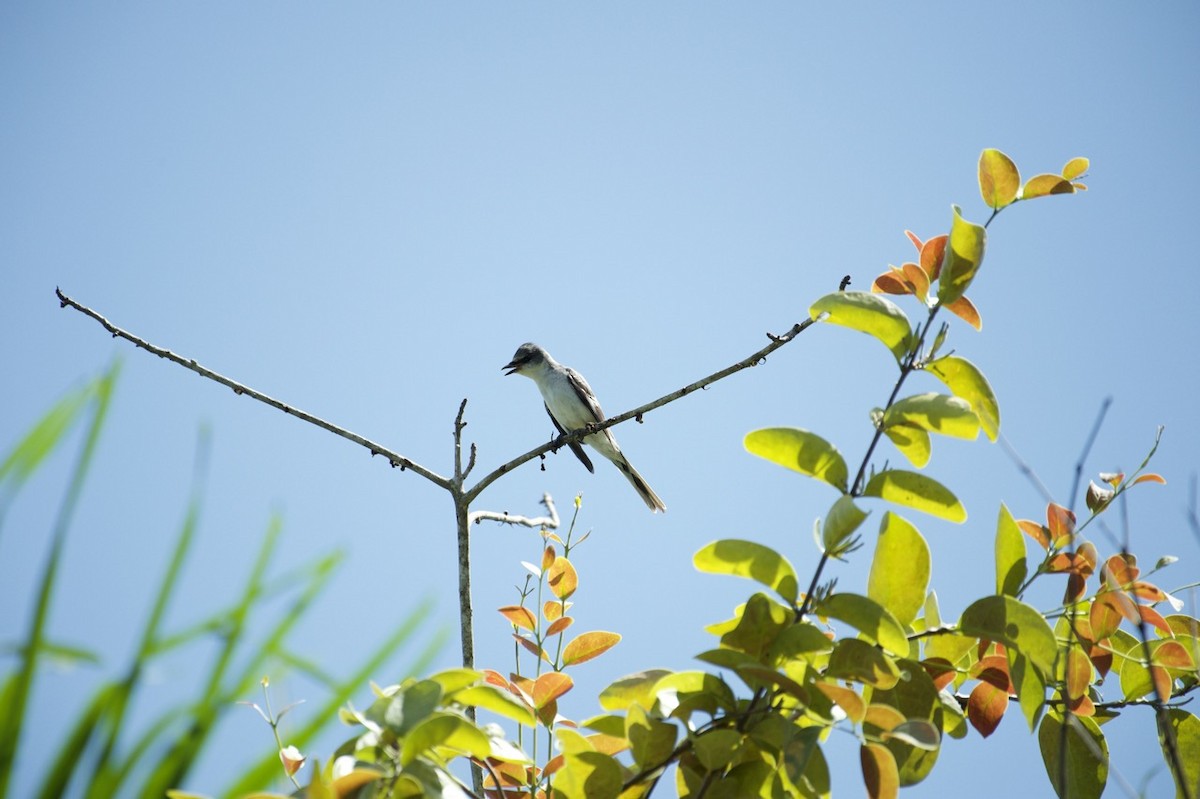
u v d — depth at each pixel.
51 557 3.77
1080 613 7.76
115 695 3.75
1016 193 7.48
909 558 6.71
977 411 6.77
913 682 6.70
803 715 6.34
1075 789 7.25
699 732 6.39
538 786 8.12
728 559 6.45
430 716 5.43
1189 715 7.50
